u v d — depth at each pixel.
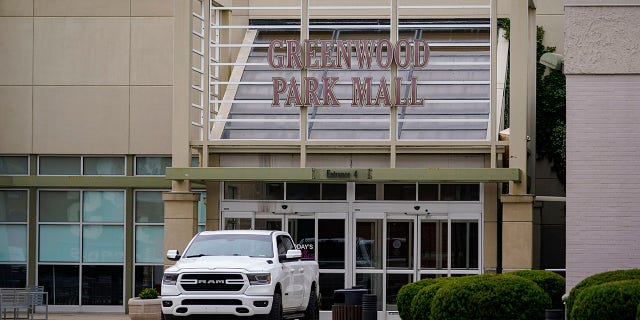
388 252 30.27
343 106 31.86
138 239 35.16
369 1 37.41
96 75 35.47
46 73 35.47
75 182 34.75
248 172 29.09
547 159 36.44
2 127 35.50
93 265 35.16
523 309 20.00
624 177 21.12
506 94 34.47
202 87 31.45
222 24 34.47
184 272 23.52
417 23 36.91
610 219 21.12
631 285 17.31
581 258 21.14
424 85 32.69
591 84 21.28
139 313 28.48
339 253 30.36
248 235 25.44
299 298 25.64
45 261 35.22
